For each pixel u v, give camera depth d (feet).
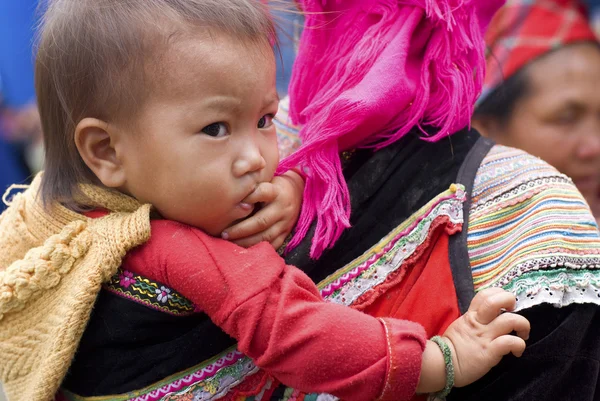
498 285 3.54
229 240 3.66
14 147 9.29
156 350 3.61
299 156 3.76
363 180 3.81
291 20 4.31
